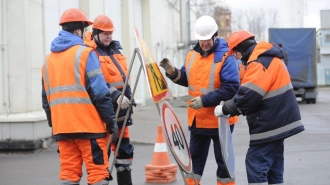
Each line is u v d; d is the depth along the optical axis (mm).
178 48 37688
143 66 6488
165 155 9258
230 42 6480
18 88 12594
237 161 11258
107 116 6238
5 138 12609
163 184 9047
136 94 25234
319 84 72875
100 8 19047
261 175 6297
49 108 6645
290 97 6309
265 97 6250
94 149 6258
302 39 32156
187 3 39375
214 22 7234
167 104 6730
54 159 11797
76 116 6215
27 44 12633
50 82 6391
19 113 12609
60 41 6410
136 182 9227
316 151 12680
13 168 10805
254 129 6352
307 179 9312
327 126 18812
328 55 72562
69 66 6258
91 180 6250
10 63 12578
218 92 7055
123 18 23047
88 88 6230
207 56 7270
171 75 7547
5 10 12531
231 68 7109
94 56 6312
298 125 6312
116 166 8133
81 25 6500
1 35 12562
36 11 13281
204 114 7258
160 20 32125
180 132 6824
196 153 7473
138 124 17703
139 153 12656
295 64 32312
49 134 13391
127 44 23031
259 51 6270
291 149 13078
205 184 8945
